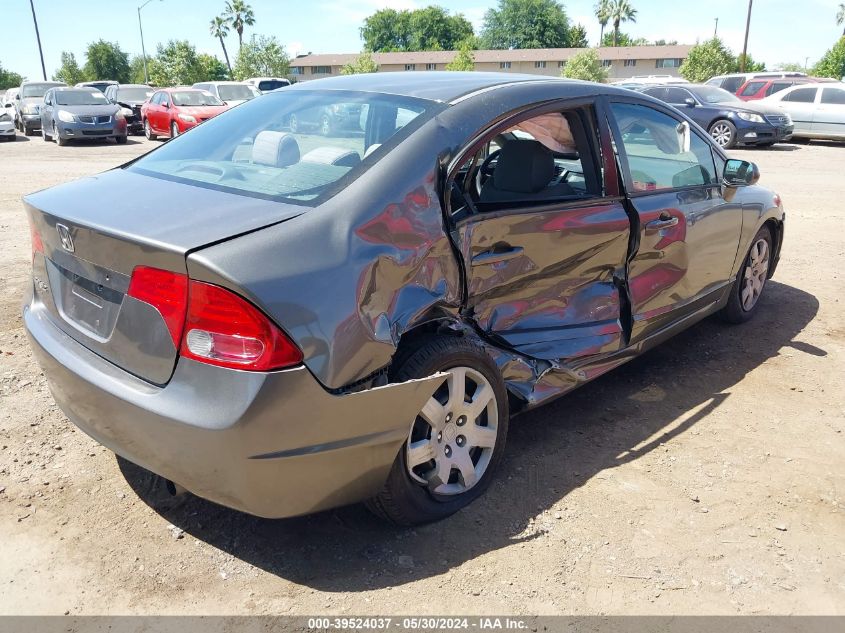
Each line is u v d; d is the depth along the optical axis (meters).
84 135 18.23
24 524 2.76
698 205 4.08
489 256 2.91
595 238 3.36
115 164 13.91
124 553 2.63
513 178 3.18
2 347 4.39
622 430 3.64
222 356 2.16
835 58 52.47
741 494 3.11
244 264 2.17
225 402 2.16
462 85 3.18
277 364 2.17
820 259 7.04
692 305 4.28
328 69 83.88
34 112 21.45
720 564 2.67
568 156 3.45
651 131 3.84
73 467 3.15
